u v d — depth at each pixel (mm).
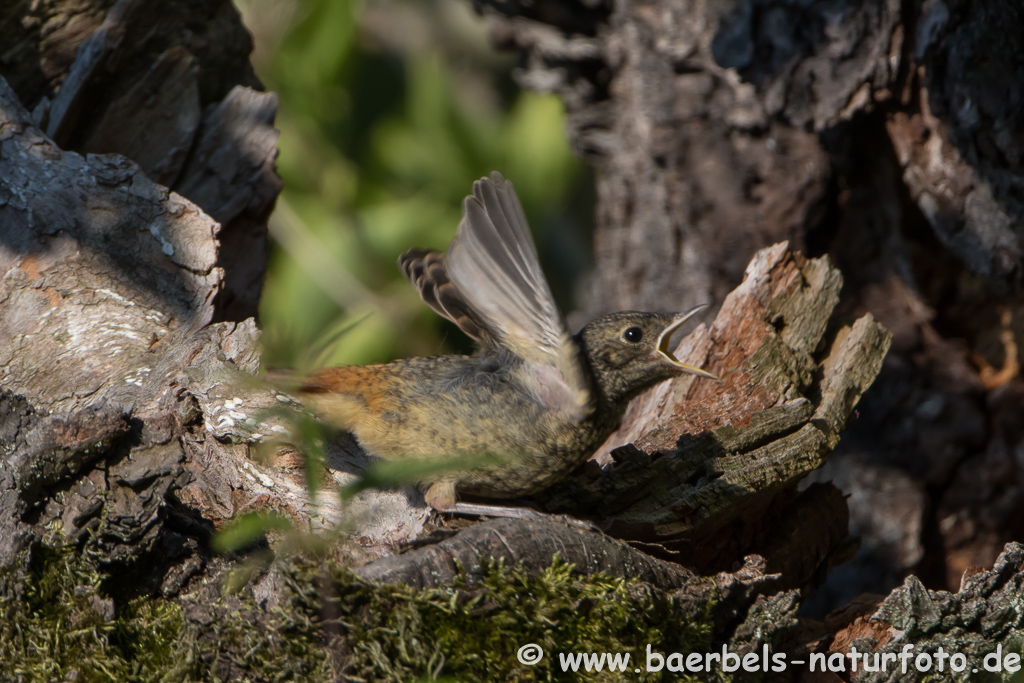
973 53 7766
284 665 5184
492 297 5848
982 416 9070
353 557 5652
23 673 5250
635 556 5734
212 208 8703
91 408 5863
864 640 6094
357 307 11805
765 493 6738
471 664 5230
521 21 10367
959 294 9195
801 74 8383
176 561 5695
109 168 7621
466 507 6207
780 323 7961
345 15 12281
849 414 7473
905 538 8945
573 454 6391
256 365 6531
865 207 9070
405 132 12922
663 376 6703
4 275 7129
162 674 5289
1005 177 8039
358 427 6344
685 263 9672
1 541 5441
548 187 12734
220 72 9398
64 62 9016
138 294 7152
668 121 9367
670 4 9195
